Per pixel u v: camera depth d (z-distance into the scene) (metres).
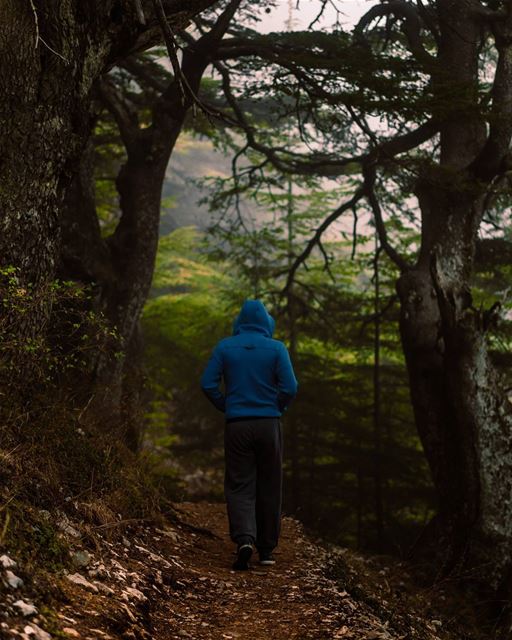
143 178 11.87
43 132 5.36
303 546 6.79
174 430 21.88
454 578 10.06
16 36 5.19
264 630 3.98
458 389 11.67
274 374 5.51
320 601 4.67
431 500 18.62
